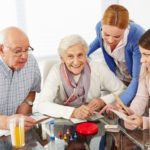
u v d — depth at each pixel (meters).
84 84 1.85
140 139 1.38
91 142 1.37
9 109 1.79
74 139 1.40
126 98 1.82
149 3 2.89
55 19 3.55
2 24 3.43
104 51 2.01
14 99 1.79
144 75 1.74
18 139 1.33
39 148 1.32
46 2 3.48
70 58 1.75
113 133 1.45
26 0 3.43
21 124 1.37
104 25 1.76
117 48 1.90
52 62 2.01
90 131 1.44
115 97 1.83
